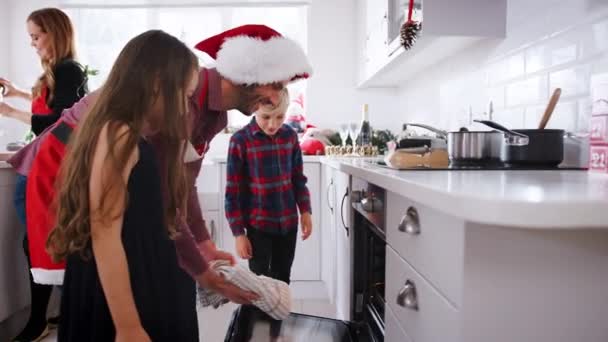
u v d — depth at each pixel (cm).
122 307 86
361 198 146
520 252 63
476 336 64
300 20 355
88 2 346
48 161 169
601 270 63
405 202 94
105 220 84
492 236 63
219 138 354
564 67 122
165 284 98
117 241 86
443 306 72
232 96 141
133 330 87
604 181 80
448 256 69
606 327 64
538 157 115
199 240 138
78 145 87
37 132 208
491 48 167
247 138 203
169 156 103
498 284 63
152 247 95
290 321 133
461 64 198
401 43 168
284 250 214
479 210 56
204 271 114
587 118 113
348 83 348
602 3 106
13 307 205
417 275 86
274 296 119
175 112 96
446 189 66
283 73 137
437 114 235
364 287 156
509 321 64
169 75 94
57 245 89
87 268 94
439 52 203
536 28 135
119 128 86
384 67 239
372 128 327
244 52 133
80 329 95
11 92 243
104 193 83
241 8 354
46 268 173
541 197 56
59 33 208
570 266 63
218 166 284
